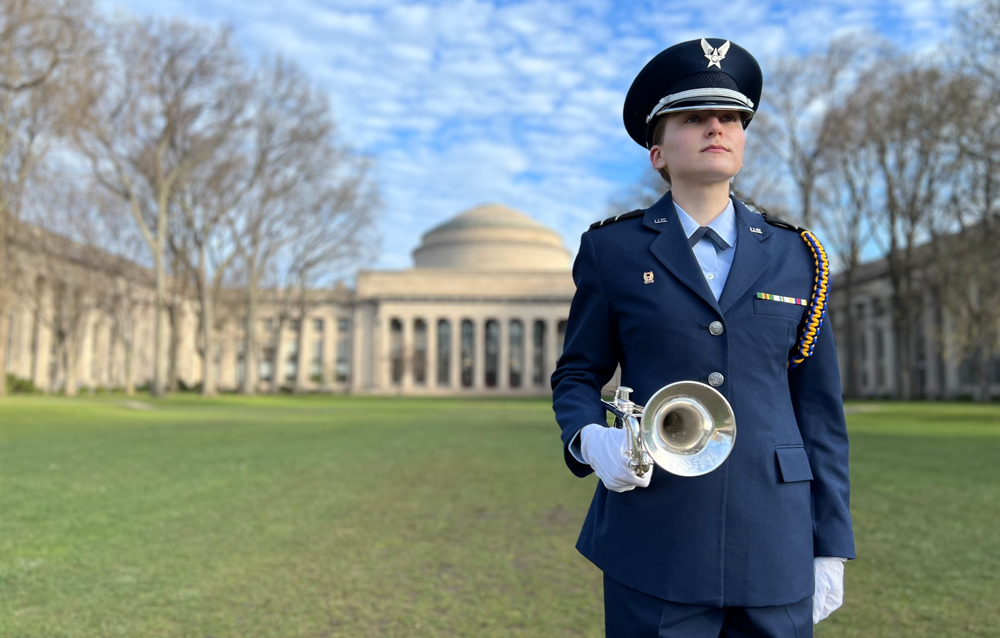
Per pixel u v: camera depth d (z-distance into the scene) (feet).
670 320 7.33
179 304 209.15
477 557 23.93
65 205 159.22
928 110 127.95
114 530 26.43
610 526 7.53
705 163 7.56
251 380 204.95
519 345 347.97
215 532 26.61
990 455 52.11
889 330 242.17
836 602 7.53
